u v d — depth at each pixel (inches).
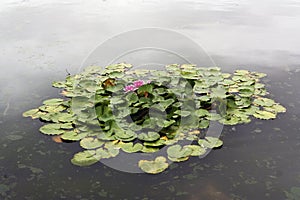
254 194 78.7
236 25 221.3
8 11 258.2
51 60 161.6
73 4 290.2
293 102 121.3
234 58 163.2
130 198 77.6
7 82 137.9
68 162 90.2
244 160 91.0
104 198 77.5
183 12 259.0
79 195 78.4
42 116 111.0
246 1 308.0
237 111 116.0
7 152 94.0
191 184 82.4
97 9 269.7
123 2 300.5
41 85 135.7
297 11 262.1
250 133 103.4
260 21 231.9
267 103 120.4
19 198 77.2
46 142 98.9
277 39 192.1
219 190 80.2
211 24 223.3
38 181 83.0
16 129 105.1
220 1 308.7
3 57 164.9
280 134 102.6
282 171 86.6
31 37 195.5
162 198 77.6
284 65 154.3
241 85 133.3
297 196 77.8
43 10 263.7
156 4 292.8
